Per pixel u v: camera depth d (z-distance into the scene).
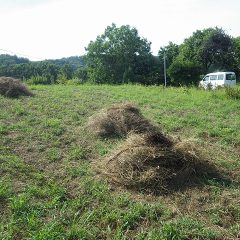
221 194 5.23
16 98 12.26
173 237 4.11
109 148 7.14
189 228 4.33
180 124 9.14
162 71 41.62
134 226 4.45
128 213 4.63
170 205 4.93
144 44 42.78
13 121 8.98
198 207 4.90
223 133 8.30
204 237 4.17
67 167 6.16
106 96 14.14
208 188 5.37
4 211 4.67
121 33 41.94
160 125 9.00
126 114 8.34
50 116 9.76
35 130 8.22
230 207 4.85
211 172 5.89
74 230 4.27
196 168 5.82
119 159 5.83
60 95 13.80
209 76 24.53
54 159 6.54
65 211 4.75
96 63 42.88
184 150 5.93
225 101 12.92
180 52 40.62
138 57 42.56
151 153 5.79
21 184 5.41
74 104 11.76
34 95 13.27
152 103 12.57
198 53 39.03
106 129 8.08
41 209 4.76
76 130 8.41
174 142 6.21
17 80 13.27
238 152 7.07
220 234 4.23
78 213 4.70
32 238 4.07
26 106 10.98
